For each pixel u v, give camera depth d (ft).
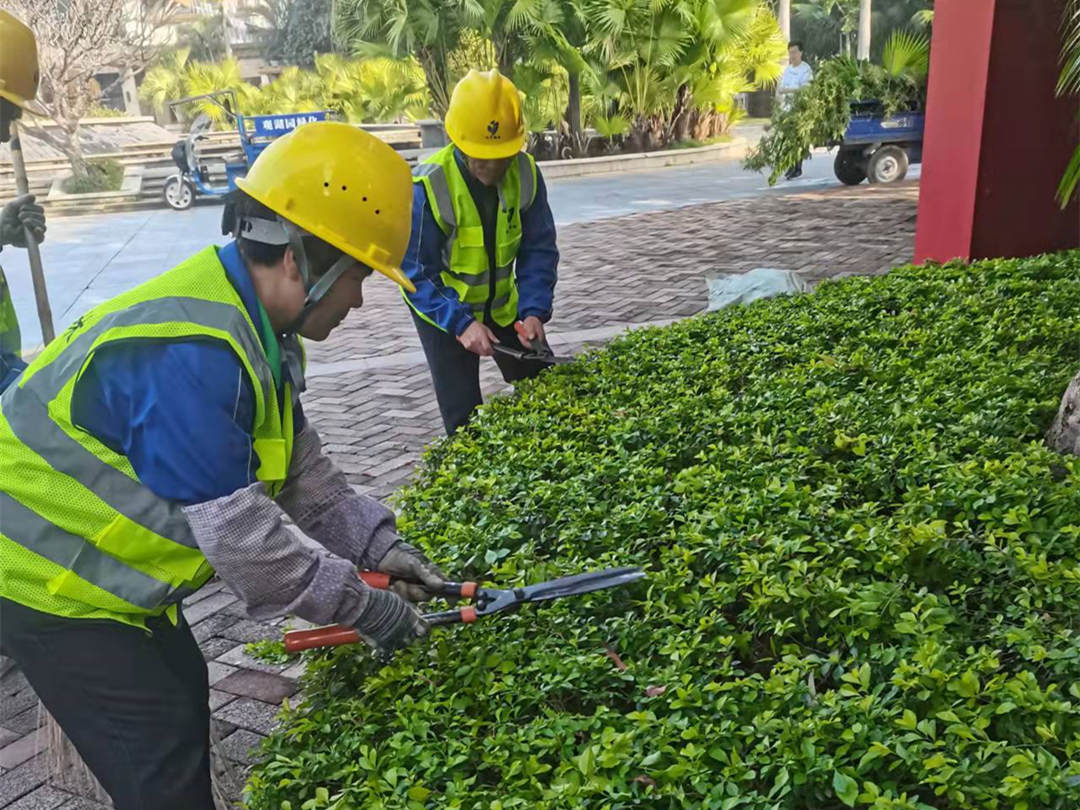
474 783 7.45
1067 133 24.98
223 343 6.64
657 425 13.61
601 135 75.36
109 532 6.79
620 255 40.16
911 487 11.15
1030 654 7.87
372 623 7.41
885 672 8.15
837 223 42.96
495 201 15.19
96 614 7.06
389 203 7.23
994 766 6.66
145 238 53.78
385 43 71.51
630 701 8.21
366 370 27.07
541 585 8.45
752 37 78.13
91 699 7.16
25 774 10.87
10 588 6.93
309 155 7.05
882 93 52.70
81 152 76.48
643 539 10.69
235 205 7.11
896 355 16.44
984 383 14.19
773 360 16.84
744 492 11.16
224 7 149.48
